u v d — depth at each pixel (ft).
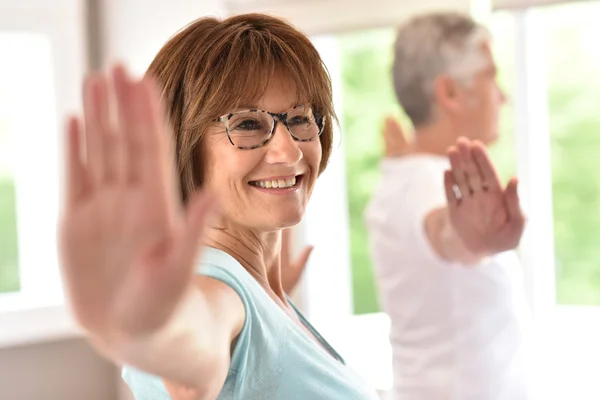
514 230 5.57
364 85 10.18
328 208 10.42
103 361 12.46
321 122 3.95
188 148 3.69
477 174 5.57
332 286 10.37
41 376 11.97
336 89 10.25
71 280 2.04
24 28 11.75
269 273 4.21
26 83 12.13
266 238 4.09
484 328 7.16
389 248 7.57
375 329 10.03
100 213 2.04
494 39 8.31
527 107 8.50
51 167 12.17
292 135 3.75
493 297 7.13
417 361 7.50
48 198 12.19
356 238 10.42
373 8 9.07
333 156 10.40
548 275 8.63
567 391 8.24
